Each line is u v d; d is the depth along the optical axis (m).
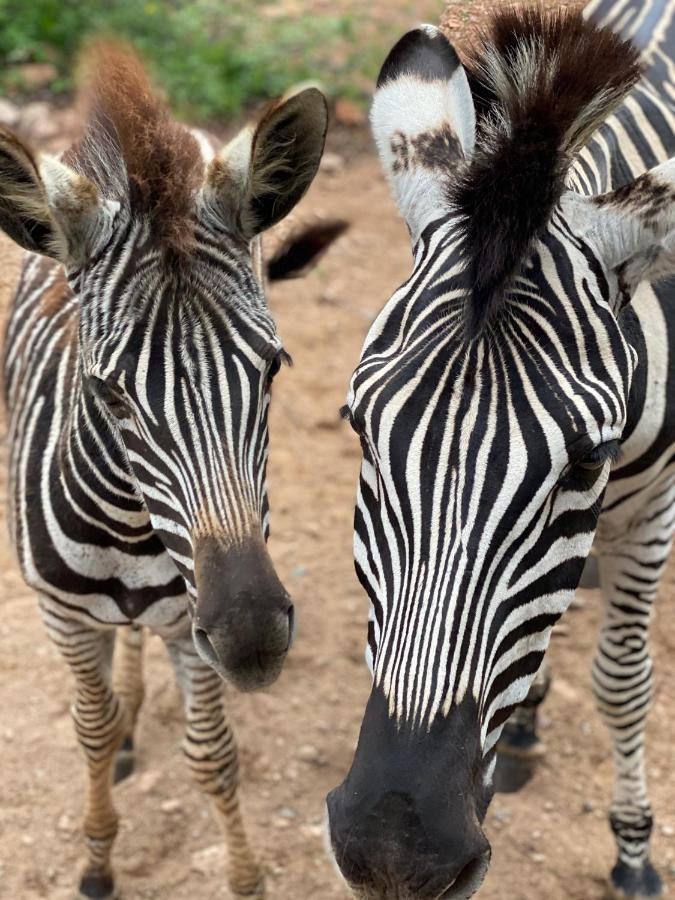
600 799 4.05
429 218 2.46
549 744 4.26
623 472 3.03
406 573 2.10
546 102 2.18
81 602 3.23
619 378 2.20
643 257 2.39
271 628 2.57
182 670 3.40
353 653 4.65
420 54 2.73
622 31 3.45
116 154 2.93
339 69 9.03
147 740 4.29
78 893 3.69
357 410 2.21
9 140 2.57
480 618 2.07
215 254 2.74
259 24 9.57
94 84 3.21
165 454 2.63
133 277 2.68
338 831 2.04
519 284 2.21
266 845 3.87
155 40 8.73
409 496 2.10
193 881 3.77
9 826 3.92
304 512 5.35
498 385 2.12
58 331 3.47
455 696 2.03
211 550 2.58
